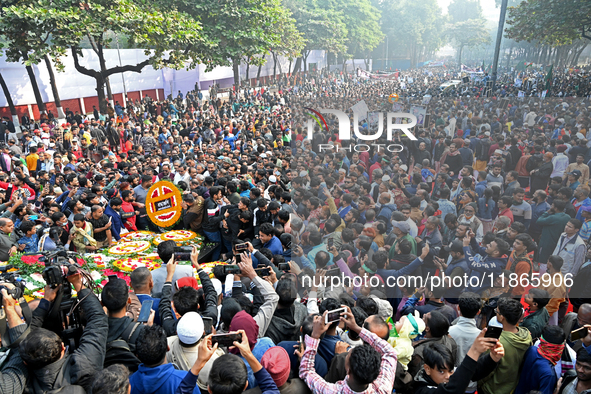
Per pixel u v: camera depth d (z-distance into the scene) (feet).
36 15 48.39
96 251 18.75
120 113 76.95
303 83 142.10
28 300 13.37
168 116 76.13
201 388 9.16
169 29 58.29
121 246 19.21
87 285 10.53
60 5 51.44
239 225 20.92
